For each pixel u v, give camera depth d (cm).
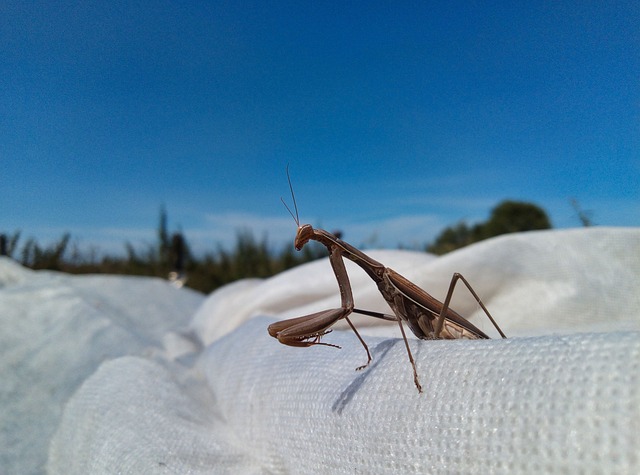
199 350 29
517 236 22
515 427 8
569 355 8
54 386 23
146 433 14
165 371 19
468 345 10
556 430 7
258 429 14
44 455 19
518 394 8
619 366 7
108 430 15
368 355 12
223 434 16
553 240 22
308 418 12
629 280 20
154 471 12
